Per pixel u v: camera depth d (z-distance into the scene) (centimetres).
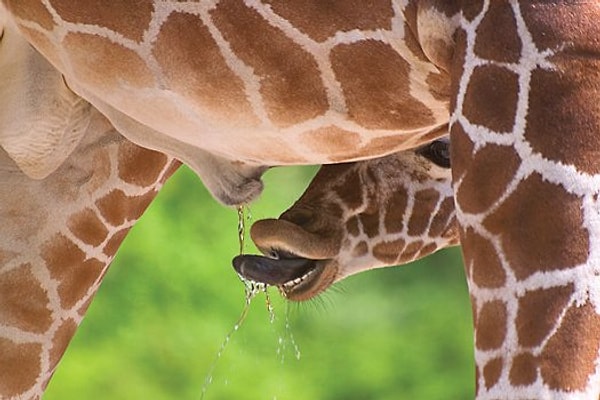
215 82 895
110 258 972
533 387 855
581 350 853
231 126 901
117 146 959
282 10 881
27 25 911
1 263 962
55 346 970
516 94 858
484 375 862
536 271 856
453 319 2042
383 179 951
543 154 856
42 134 936
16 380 967
